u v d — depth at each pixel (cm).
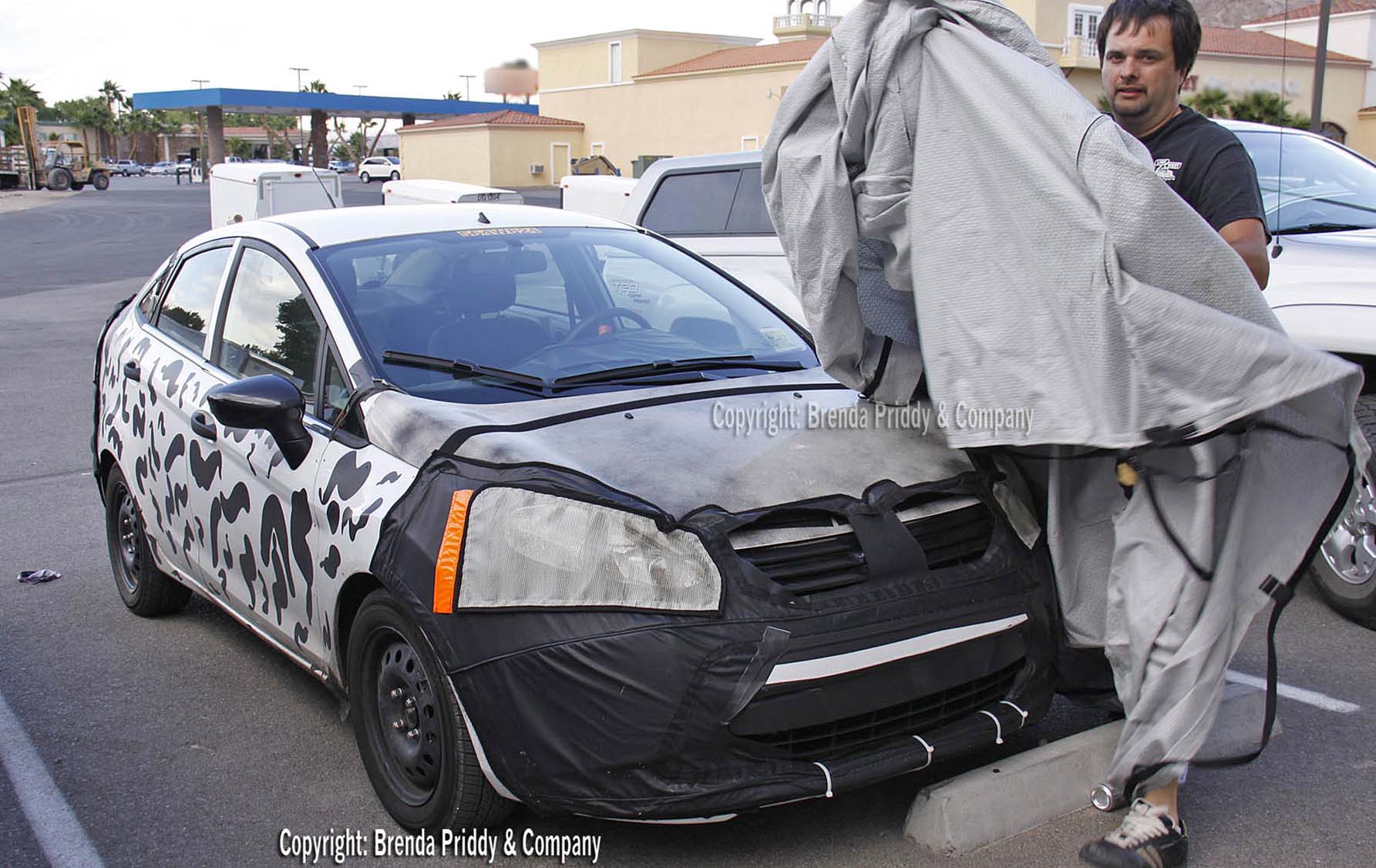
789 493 309
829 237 332
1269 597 298
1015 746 367
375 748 339
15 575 568
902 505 316
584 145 5822
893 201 322
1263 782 351
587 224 468
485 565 293
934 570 309
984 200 308
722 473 313
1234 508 293
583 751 281
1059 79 303
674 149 5362
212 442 409
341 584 335
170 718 409
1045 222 295
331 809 346
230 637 487
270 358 404
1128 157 283
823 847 317
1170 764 296
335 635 347
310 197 1944
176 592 503
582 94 5769
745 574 286
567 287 420
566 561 287
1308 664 438
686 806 277
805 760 285
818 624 284
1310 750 370
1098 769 336
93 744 390
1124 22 358
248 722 404
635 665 276
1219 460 289
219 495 407
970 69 308
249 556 392
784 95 340
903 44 313
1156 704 297
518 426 329
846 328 348
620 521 290
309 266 402
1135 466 298
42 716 412
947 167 313
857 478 321
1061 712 393
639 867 310
